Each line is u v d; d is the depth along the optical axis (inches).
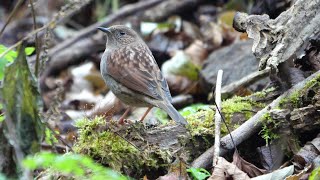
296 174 363.6
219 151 395.9
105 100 597.3
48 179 376.2
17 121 342.0
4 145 343.6
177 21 819.4
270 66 405.1
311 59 436.8
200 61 717.9
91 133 402.9
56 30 804.0
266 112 406.9
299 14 415.2
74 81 732.0
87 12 851.4
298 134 402.3
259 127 404.5
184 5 837.8
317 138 386.9
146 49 492.7
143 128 409.4
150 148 398.6
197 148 409.7
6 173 343.0
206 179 389.1
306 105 409.7
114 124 415.8
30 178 342.3
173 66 698.2
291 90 415.2
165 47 774.5
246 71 615.5
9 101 342.3
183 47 778.8
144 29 796.0
